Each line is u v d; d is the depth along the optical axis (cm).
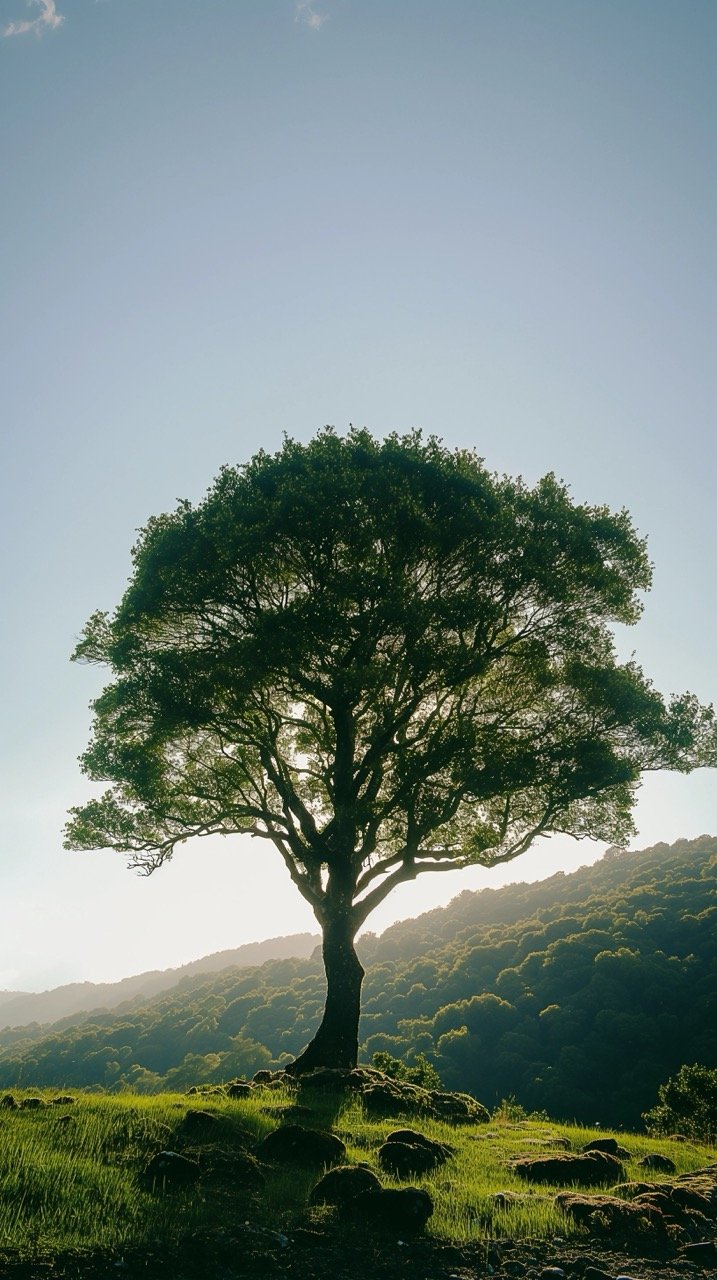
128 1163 729
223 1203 636
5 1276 455
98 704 1582
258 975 12569
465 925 12788
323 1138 824
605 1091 6103
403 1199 639
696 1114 2081
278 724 1667
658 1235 684
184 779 1731
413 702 1602
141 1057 10194
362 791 1777
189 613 1567
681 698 1652
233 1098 1218
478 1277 548
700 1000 6519
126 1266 486
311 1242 575
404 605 1403
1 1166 647
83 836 1655
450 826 1808
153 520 1644
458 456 1673
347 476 1469
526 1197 757
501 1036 7438
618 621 1695
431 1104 1327
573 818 1716
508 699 1691
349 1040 1516
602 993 7100
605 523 1653
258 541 1459
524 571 1534
